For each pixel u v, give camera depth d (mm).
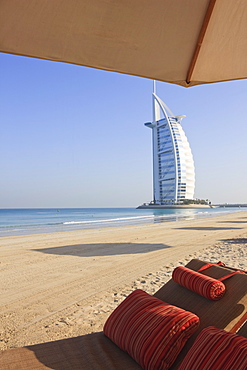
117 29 2418
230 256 9367
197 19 2426
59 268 8000
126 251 10547
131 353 2404
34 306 5113
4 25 2266
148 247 11422
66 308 4980
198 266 3160
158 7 2309
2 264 8656
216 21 2439
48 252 10602
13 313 4809
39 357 2381
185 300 2828
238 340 1851
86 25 2352
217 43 2613
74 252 10516
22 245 12562
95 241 13477
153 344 2273
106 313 4719
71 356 2414
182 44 2604
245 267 7797
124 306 2809
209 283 2598
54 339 3867
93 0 2189
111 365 2295
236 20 2445
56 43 2445
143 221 31859
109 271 7531
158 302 2674
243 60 2775
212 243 12281
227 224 23531
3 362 2303
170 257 9273
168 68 2811
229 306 2479
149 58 2691
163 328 2320
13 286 6355
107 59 2650
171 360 2256
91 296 5578
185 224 24328
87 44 2494
